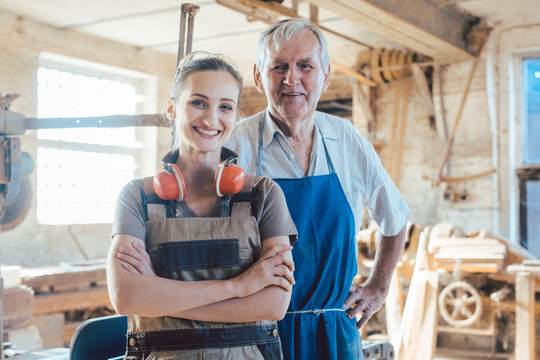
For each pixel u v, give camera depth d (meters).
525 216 6.75
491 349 5.65
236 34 7.15
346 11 5.15
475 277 5.46
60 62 7.41
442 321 5.65
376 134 7.59
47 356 2.50
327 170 2.10
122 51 7.77
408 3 5.43
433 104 7.12
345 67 7.43
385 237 2.36
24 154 3.44
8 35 6.59
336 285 2.00
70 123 2.91
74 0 6.12
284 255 1.50
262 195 1.56
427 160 7.22
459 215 6.93
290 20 1.98
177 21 6.76
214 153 1.58
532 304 4.94
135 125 2.79
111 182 8.05
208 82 1.53
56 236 7.16
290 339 1.93
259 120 2.11
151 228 1.50
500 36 6.69
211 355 1.43
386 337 5.55
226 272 1.48
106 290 5.85
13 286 4.68
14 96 3.04
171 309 1.41
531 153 6.75
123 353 2.14
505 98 6.71
